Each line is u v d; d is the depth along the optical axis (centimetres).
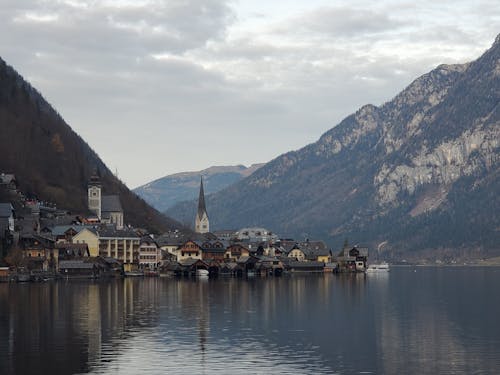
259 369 12444
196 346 14175
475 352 13825
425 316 18700
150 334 15425
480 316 18725
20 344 14238
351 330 16225
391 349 14088
